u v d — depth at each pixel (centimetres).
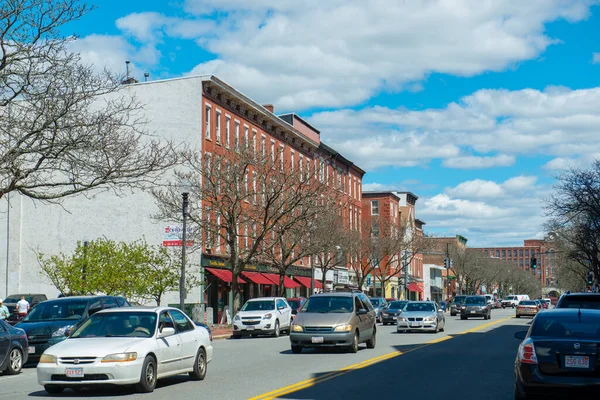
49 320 2227
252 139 4834
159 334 1529
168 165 2781
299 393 1434
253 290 5988
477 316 6062
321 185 4925
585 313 1195
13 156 2283
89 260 4044
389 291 10062
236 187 4506
